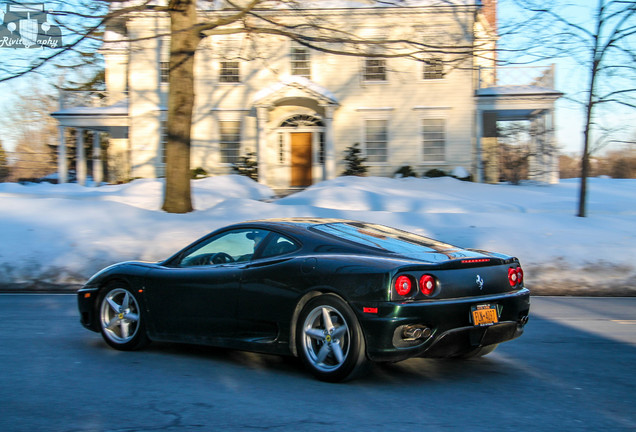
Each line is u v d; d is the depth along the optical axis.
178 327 5.91
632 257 11.62
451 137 26.27
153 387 5.09
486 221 15.10
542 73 26.83
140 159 27.27
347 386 5.11
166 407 4.58
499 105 26.11
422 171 26.44
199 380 5.30
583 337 7.16
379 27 25.88
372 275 4.82
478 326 4.97
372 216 15.80
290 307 5.22
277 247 5.57
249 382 5.23
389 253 5.18
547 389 5.10
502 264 5.36
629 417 4.41
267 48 24.36
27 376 5.42
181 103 16.36
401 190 22.70
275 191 24.89
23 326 7.64
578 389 5.11
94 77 34.97
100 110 28.34
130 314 6.30
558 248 12.20
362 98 26.47
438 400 4.77
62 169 28.62
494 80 27.23
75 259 12.04
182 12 16.08
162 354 6.22
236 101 26.66
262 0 16.83
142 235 13.66
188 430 4.11
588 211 18.28
